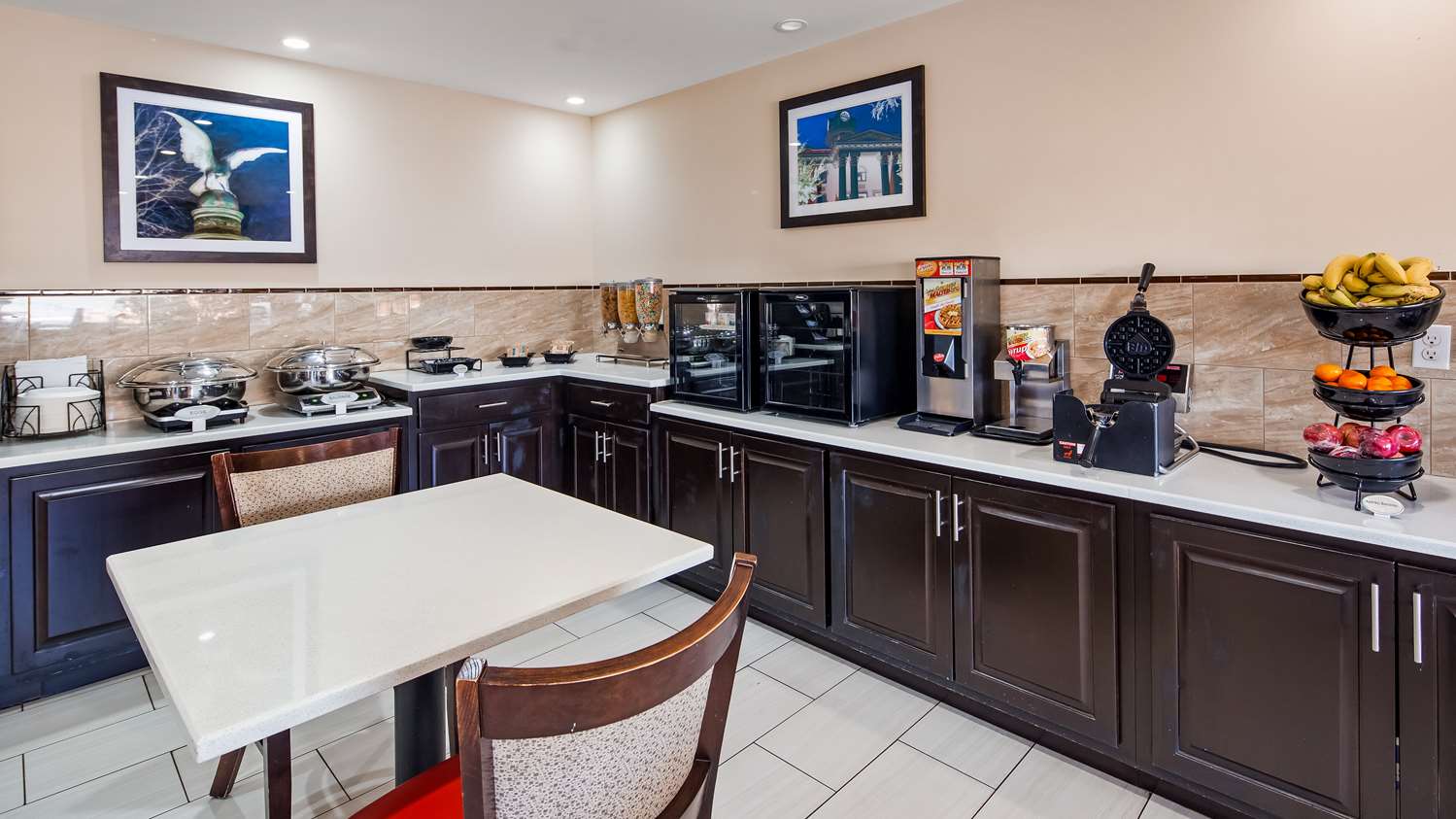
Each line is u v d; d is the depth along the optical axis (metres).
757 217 3.61
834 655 2.81
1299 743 1.74
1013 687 2.23
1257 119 2.21
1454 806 1.56
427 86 3.83
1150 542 1.92
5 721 2.41
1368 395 1.74
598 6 2.84
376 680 1.06
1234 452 2.24
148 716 2.45
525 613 1.27
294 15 2.90
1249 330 2.24
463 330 4.03
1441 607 1.54
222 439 2.81
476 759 0.81
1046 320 2.66
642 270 4.23
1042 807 1.98
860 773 2.13
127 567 1.48
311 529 1.71
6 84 2.79
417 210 3.83
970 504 2.27
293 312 3.49
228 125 3.25
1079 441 2.12
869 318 2.75
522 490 2.04
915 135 2.96
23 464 2.42
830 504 2.66
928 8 2.88
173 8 2.83
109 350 3.02
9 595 2.45
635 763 0.95
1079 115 2.55
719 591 3.14
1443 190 1.94
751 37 3.17
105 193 2.99
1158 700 1.95
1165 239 2.39
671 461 3.27
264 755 1.50
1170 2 2.34
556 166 4.33
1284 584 1.73
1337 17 2.06
